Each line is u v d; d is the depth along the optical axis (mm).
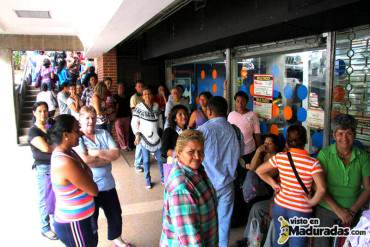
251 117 4410
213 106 3213
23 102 11375
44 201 3816
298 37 4238
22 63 17391
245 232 3459
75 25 7641
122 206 4727
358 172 2543
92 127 3023
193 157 1832
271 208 3139
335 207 2535
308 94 4242
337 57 3717
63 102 8594
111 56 8766
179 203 1752
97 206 3096
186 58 7648
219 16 4566
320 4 2787
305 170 2570
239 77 5770
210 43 5148
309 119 4242
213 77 6684
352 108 3574
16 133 9516
